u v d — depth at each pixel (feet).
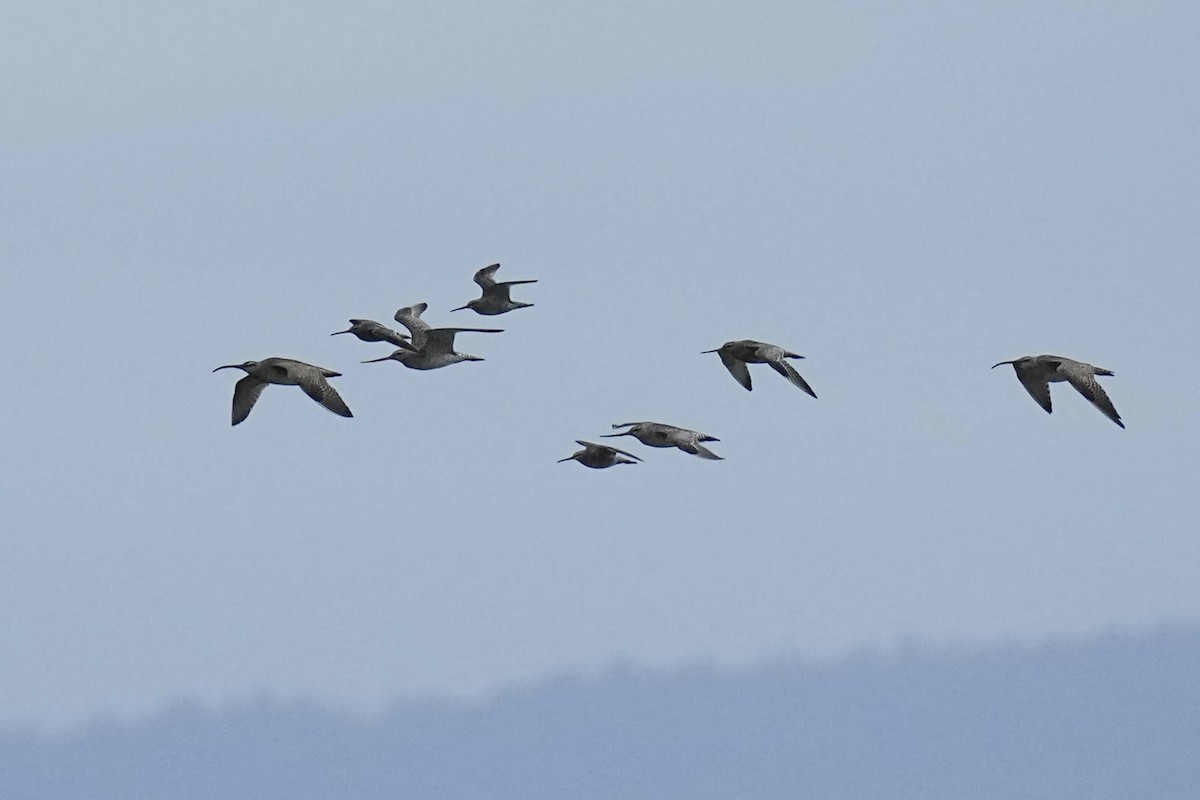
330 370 155.53
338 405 153.17
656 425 174.60
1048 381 157.48
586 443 179.83
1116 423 152.66
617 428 175.63
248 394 156.66
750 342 173.88
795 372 170.81
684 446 172.86
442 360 181.37
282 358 156.04
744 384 173.68
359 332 187.32
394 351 181.98
